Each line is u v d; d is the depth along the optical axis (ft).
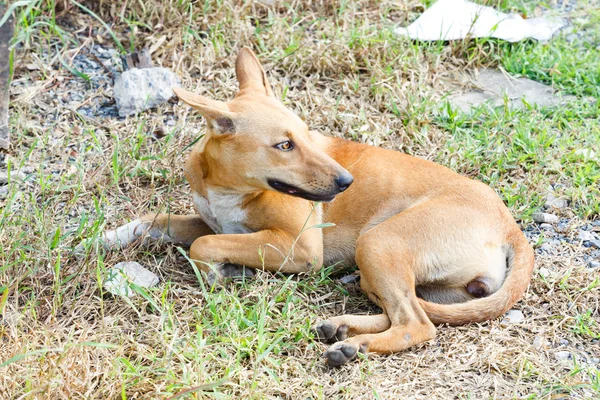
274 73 34.88
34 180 29.27
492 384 21.21
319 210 25.94
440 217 23.85
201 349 20.97
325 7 38.86
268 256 24.64
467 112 33.96
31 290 24.14
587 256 26.50
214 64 35.29
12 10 27.86
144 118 31.60
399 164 26.12
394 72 34.91
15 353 20.76
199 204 26.00
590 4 42.01
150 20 36.55
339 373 21.61
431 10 38.68
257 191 24.76
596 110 33.53
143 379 20.25
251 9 38.22
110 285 23.88
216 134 23.82
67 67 33.83
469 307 22.94
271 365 21.66
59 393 19.57
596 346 22.70
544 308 24.27
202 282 23.13
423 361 22.06
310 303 24.45
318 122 32.48
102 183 29.25
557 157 30.86
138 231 26.48
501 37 37.52
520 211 28.35
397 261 23.17
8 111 31.48
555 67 36.01
